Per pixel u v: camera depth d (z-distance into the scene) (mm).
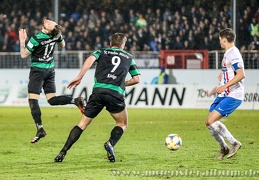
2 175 13008
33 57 18188
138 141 19453
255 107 33531
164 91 34500
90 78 36688
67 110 34812
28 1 44875
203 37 41344
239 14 41531
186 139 19859
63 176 12773
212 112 14734
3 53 39125
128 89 34875
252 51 37562
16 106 37312
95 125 25578
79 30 42500
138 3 44188
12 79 38688
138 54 38469
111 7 44625
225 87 14273
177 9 43250
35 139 17812
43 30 18062
